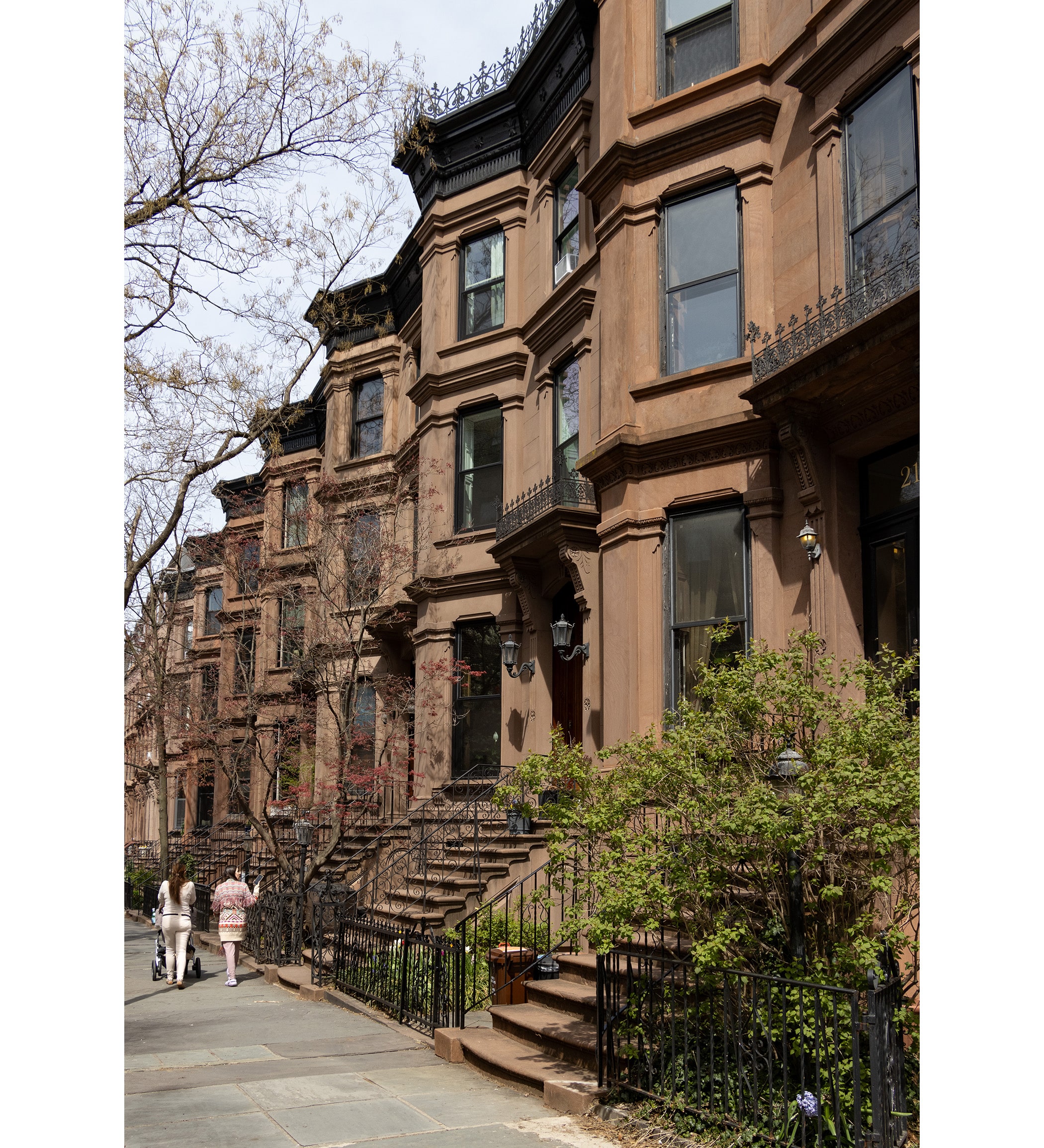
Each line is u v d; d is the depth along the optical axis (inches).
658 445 451.5
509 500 669.9
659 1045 268.5
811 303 410.6
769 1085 232.5
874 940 234.1
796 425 379.2
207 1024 415.2
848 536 378.9
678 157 471.2
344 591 763.4
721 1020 257.6
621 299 478.3
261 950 606.2
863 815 238.1
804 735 276.7
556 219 646.5
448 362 733.3
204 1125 267.1
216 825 1103.6
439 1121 269.3
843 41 389.7
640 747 300.8
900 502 363.9
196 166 413.4
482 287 729.0
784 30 443.2
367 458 910.4
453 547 713.6
